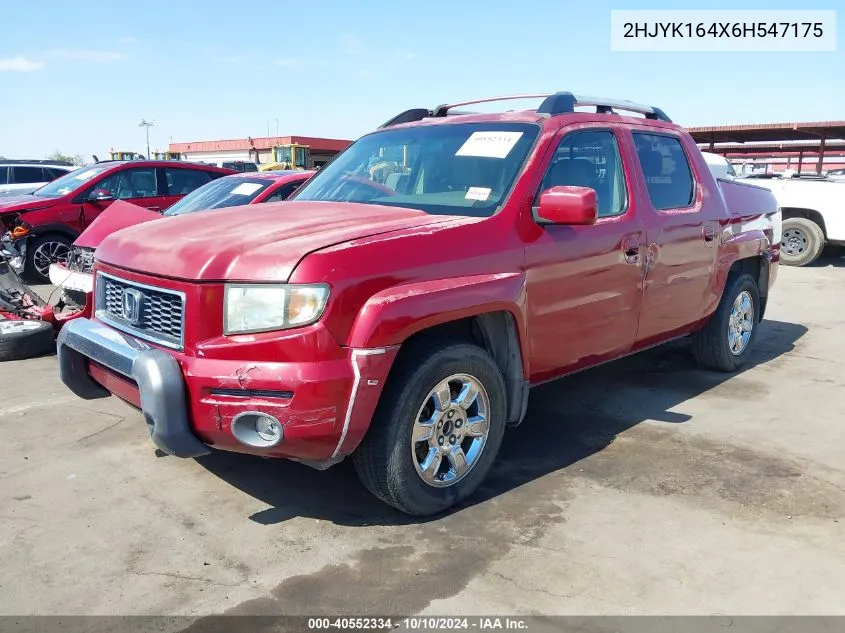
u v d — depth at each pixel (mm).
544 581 2812
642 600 2697
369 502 3465
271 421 2822
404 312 2949
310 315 2797
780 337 7070
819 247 12023
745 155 31469
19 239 9039
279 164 31453
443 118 4477
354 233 3074
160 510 3354
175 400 2879
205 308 2910
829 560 2977
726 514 3357
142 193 10070
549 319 3703
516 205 3562
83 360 3584
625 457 4020
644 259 4281
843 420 4637
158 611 2611
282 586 2771
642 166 4453
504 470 3844
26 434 4227
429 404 3236
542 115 3990
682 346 6508
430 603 2672
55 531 3148
